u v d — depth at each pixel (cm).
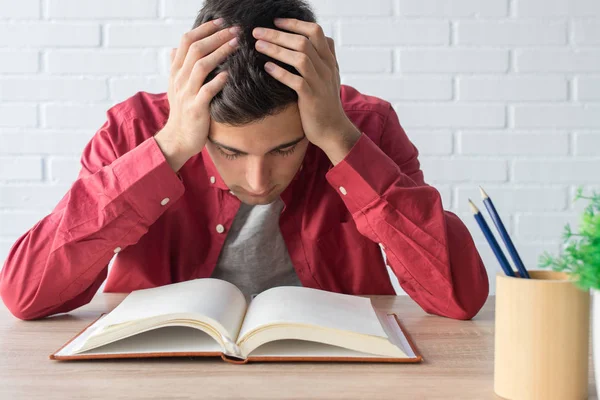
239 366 82
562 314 68
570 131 211
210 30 106
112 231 111
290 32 104
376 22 208
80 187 112
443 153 210
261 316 86
